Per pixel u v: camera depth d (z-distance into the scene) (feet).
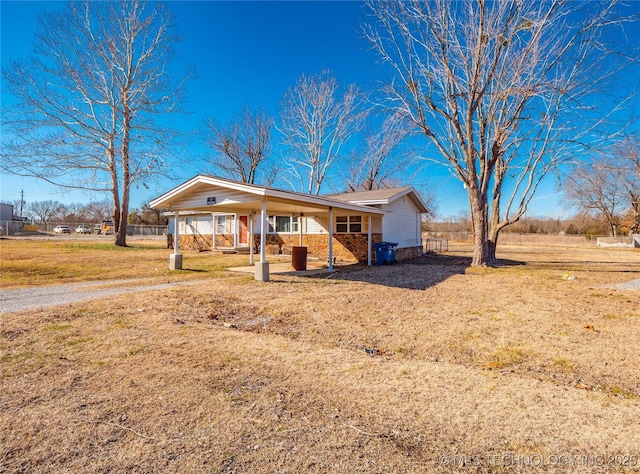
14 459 6.63
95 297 22.25
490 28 36.06
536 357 12.55
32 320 16.52
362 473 6.28
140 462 6.57
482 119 41.98
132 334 14.67
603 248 101.91
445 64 38.99
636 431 7.72
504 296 24.07
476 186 42.52
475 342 14.20
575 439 7.39
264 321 17.47
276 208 41.32
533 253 77.61
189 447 7.04
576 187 127.85
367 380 10.36
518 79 37.47
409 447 7.09
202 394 9.32
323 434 7.52
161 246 77.41
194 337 14.40
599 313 19.25
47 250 59.72
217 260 48.34
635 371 11.31
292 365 11.49
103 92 67.72
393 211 53.31
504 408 8.71
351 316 18.28
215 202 32.19
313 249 54.80
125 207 71.36
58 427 7.73
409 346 13.75
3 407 8.59
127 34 67.67
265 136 106.22
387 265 46.09
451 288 27.43
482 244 43.50
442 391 9.66
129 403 8.81
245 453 6.84
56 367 11.07
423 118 41.04
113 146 70.03
